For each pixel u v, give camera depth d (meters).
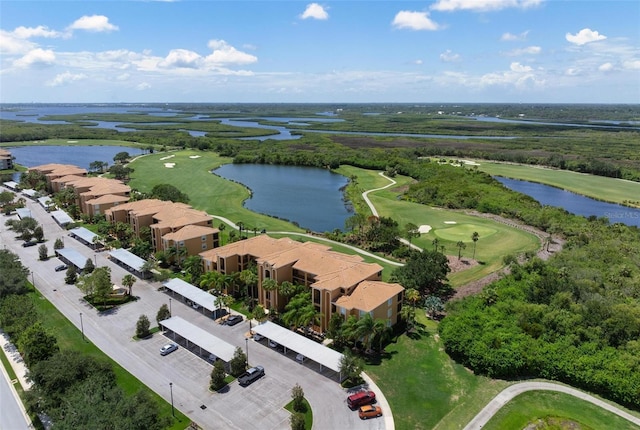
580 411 57.75
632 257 107.44
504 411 57.56
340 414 56.91
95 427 44.16
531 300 83.19
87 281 84.50
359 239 127.19
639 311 73.44
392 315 78.06
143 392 53.09
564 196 198.00
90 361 57.16
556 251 117.44
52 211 150.25
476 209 164.50
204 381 63.62
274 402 59.28
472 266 107.31
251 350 71.62
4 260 92.19
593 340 69.69
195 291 88.00
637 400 57.94
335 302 74.69
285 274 83.81
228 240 122.06
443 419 56.16
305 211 165.88
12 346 70.62
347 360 61.75
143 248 109.19
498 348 66.56
